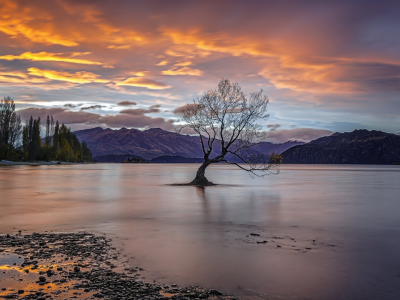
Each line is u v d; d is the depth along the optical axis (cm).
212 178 6662
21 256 983
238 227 1509
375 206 2381
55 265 903
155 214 1897
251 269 905
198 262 959
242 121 4253
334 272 890
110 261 955
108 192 3325
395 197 3066
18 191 3375
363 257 1031
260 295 740
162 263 945
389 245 1185
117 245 1147
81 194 3103
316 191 3684
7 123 13338
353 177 7700
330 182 5572
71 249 1077
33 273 837
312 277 852
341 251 1098
